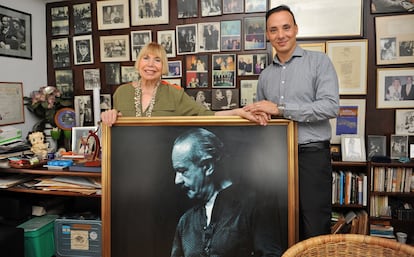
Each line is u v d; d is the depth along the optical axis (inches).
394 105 98.0
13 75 102.9
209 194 57.0
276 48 63.8
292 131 55.6
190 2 105.7
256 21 102.1
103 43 113.3
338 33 98.0
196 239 56.7
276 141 56.2
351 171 99.8
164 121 58.4
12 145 93.8
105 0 111.9
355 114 99.5
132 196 58.8
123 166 59.2
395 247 43.1
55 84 118.0
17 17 104.0
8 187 84.9
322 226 60.6
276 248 55.2
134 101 71.2
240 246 55.7
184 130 58.3
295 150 55.5
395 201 99.1
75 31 115.3
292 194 55.0
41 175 93.7
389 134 98.8
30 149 96.0
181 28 106.8
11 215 87.2
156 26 109.0
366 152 98.7
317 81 61.1
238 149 56.9
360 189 93.4
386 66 97.8
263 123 55.7
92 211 100.3
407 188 93.4
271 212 55.6
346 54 98.3
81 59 115.5
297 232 55.0
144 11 109.2
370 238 44.8
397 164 89.7
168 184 58.1
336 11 97.7
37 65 113.3
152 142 58.8
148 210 58.4
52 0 115.3
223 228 56.2
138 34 110.1
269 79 68.1
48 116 105.3
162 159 58.4
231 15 103.7
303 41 100.3
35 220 89.5
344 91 99.5
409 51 96.3
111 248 58.9
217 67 105.5
